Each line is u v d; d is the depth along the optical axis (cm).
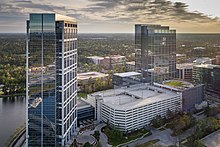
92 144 18538
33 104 17300
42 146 17762
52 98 17338
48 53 16975
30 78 17038
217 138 19825
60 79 17300
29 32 16750
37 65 17000
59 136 17825
